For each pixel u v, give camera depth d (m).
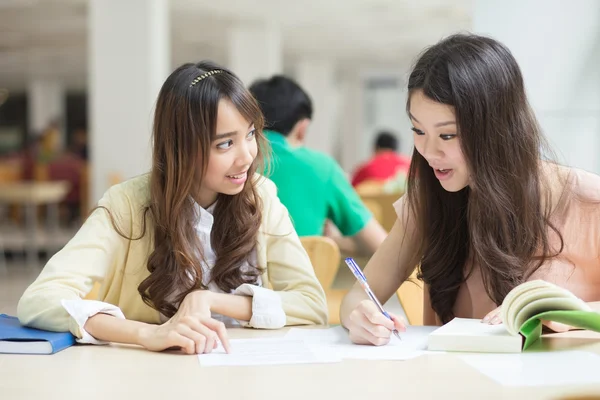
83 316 1.29
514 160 1.34
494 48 1.33
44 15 9.67
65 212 10.62
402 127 18.28
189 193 1.53
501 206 1.35
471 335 1.20
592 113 3.19
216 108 1.43
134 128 6.11
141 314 1.58
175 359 1.18
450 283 1.55
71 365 1.14
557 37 3.20
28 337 1.25
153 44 6.15
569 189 1.46
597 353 1.19
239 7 9.04
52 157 10.22
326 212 2.53
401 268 1.60
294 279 1.62
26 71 16.16
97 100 6.15
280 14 9.53
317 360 1.15
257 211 1.61
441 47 1.34
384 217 4.13
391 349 1.24
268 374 1.07
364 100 16.52
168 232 1.52
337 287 3.12
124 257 1.56
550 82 3.21
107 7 6.14
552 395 0.94
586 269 1.47
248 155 1.47
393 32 11.12
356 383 1.01
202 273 1.56
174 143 1.48
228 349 1.22
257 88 2.52
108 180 6.12
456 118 1.30
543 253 1.43
